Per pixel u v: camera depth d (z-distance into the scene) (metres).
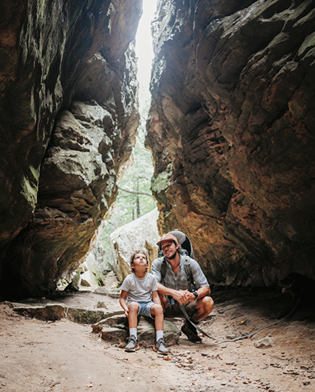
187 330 4.79
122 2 9.02
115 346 3.94
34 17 4.18
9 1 3.59
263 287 8.79
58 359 2.90
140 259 4.34
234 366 3.46
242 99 5.73
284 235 6.92
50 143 7.53
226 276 11.33
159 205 13.07
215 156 8.34
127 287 4.30
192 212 10.31
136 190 24.25
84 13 7.17
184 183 10.49
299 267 6.84
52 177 7.20
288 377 2.98
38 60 4.70
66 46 7.05
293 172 5.27
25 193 5.76
